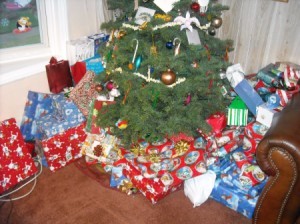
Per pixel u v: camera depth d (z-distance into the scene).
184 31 1.55
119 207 1.65
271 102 1.62
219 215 1.62
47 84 2.05
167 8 1.53
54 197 1.70
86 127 1.92
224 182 1.66
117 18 1.78
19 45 1.97
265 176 1.55
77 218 1.57
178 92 1.50
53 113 1.99
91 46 2.12
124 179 1.76
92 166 1.95
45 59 2.02
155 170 1.63
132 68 1.54
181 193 1.76
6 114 1.87
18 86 1.87
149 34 1.53
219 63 1.60
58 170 1.91
